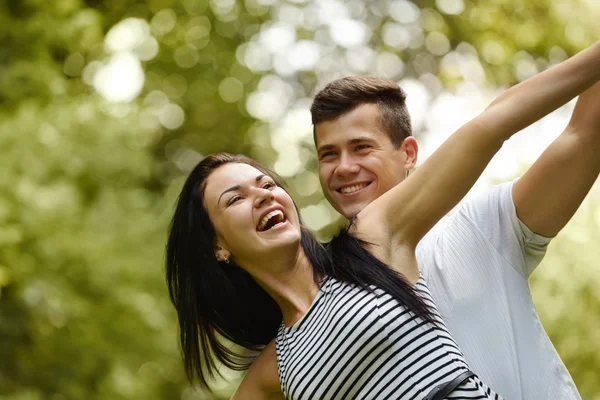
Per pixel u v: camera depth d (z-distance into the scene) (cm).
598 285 817
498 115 276
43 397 910
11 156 872
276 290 300
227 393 995
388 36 1373
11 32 1014
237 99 1329
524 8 1293
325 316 281
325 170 329
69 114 936
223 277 320
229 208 308
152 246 944
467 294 286
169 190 1082
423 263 297
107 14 1306
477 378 269
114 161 937
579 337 805
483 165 280
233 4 1350
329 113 326
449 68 1346
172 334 938
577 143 283
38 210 840
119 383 894
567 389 279
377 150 321
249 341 330
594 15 1276
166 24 1319
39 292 846
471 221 295
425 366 267
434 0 1361
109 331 908
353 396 273
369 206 296
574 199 284
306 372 279
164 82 1302
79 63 1142
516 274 287
